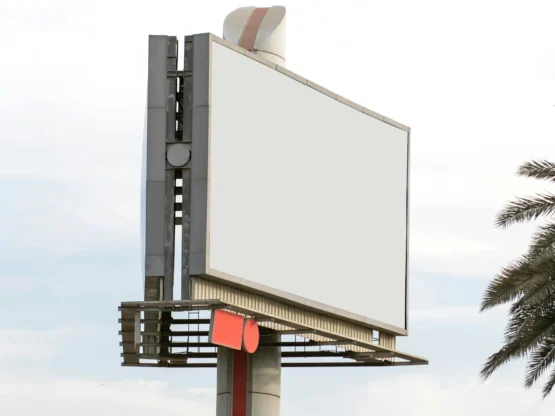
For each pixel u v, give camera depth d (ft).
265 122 134.00
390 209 149.89
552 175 108.68
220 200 126.52
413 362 146.51
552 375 111.24
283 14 146.61
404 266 150.51
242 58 132.26
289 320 132.87
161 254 123.54
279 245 133.18
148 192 124.77
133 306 121.90
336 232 141.38
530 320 106.83
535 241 106.11
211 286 125.08
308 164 138.82
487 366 109.09
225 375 135.74
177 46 128.57
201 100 126.82
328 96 143.23
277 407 137.59
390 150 151.33
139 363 137.80
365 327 145.48
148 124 126.52
